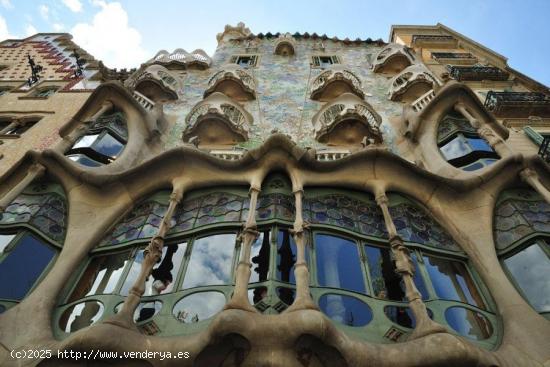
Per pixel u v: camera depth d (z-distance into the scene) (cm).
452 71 1986
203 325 587
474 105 1253
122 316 568
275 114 1578
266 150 873
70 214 878
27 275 760
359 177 902
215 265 705
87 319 661
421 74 1712
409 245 800
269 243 721
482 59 2259
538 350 620
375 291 686
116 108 1288
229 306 539
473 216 894
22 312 661
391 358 531
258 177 848
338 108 1409
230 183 877
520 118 1505
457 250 843
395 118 1526
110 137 1177
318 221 798
